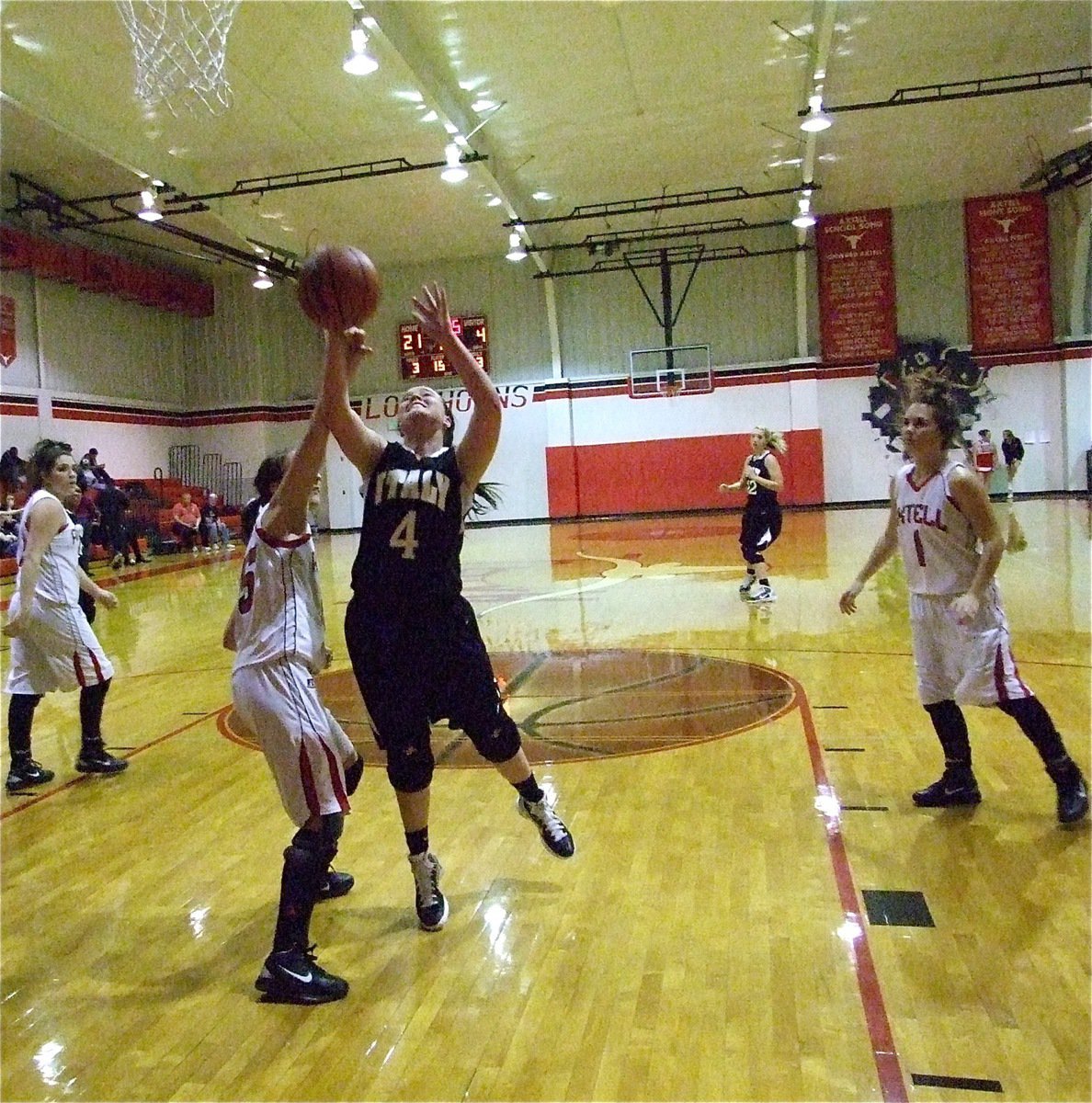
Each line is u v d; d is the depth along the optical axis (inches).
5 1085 83.9
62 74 473.7
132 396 867.4
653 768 166.7
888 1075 79.0
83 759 179.8
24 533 166.6
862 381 871.7
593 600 380.2
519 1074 81.9
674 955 101.4
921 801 142.5
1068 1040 82.8
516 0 446.3
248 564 109.2
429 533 107.7
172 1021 93.8
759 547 357.1
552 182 711.7
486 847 134.7
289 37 450.9
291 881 100.2
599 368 924.0
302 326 951.0
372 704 109.4
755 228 837.2
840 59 538.3
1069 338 827.4
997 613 136.3
